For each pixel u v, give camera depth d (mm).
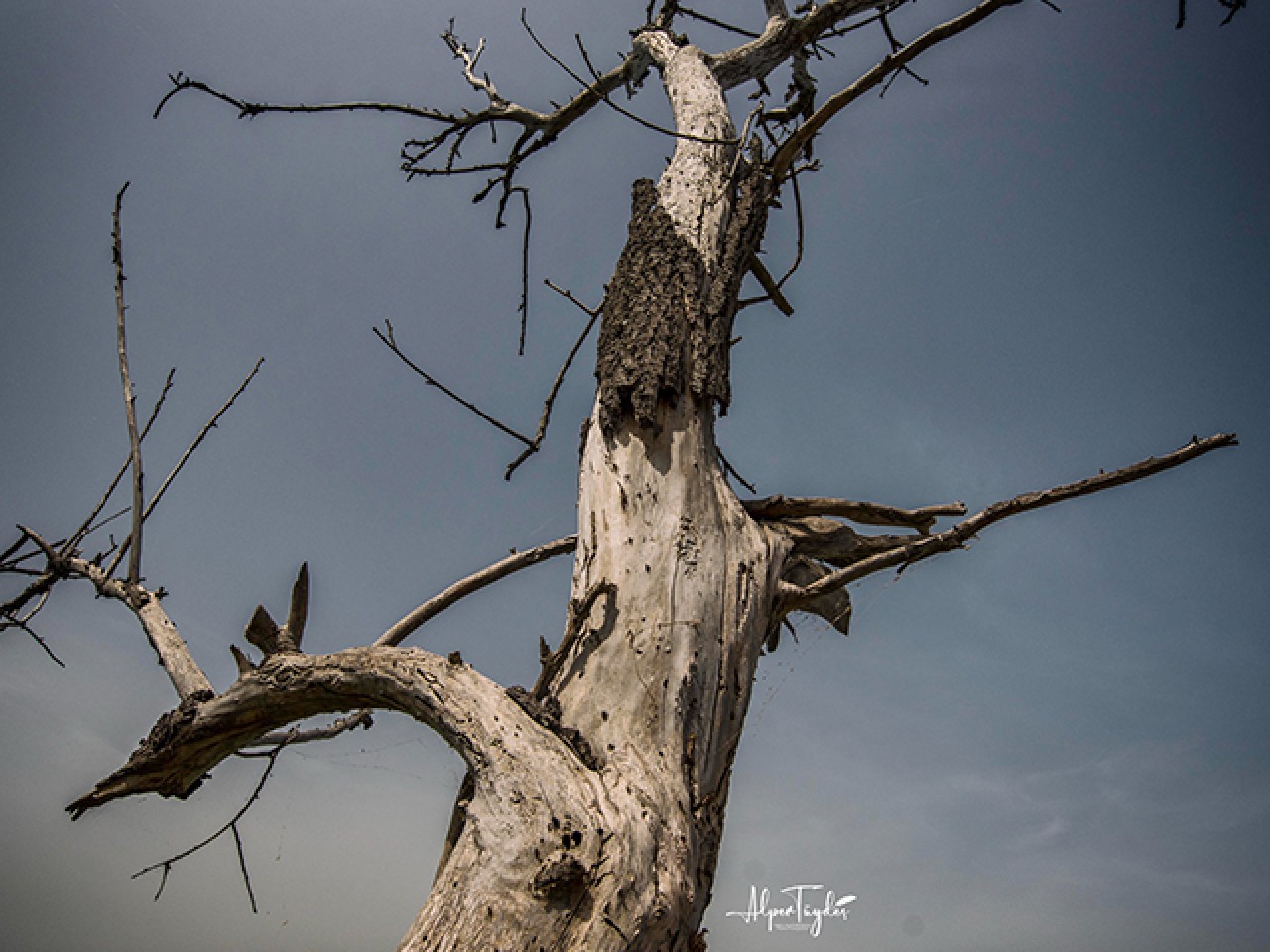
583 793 2605
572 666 3078
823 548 4078
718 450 3879
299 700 3086
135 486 3918
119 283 4098
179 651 3496
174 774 3262
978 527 3506
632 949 2389
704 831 2863
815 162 4758
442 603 4250
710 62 5461
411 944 2395
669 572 3191
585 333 4566
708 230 4043
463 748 2715
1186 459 3365
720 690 3115
